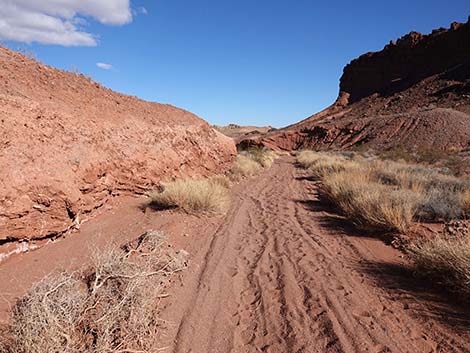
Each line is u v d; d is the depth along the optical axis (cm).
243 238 625
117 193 726
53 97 698
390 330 328
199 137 1402
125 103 1076
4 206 409
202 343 308
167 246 520
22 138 502
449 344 305
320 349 300
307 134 6781
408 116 5097
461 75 6794
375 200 737
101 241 500
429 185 1077
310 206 962
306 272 470
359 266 494
